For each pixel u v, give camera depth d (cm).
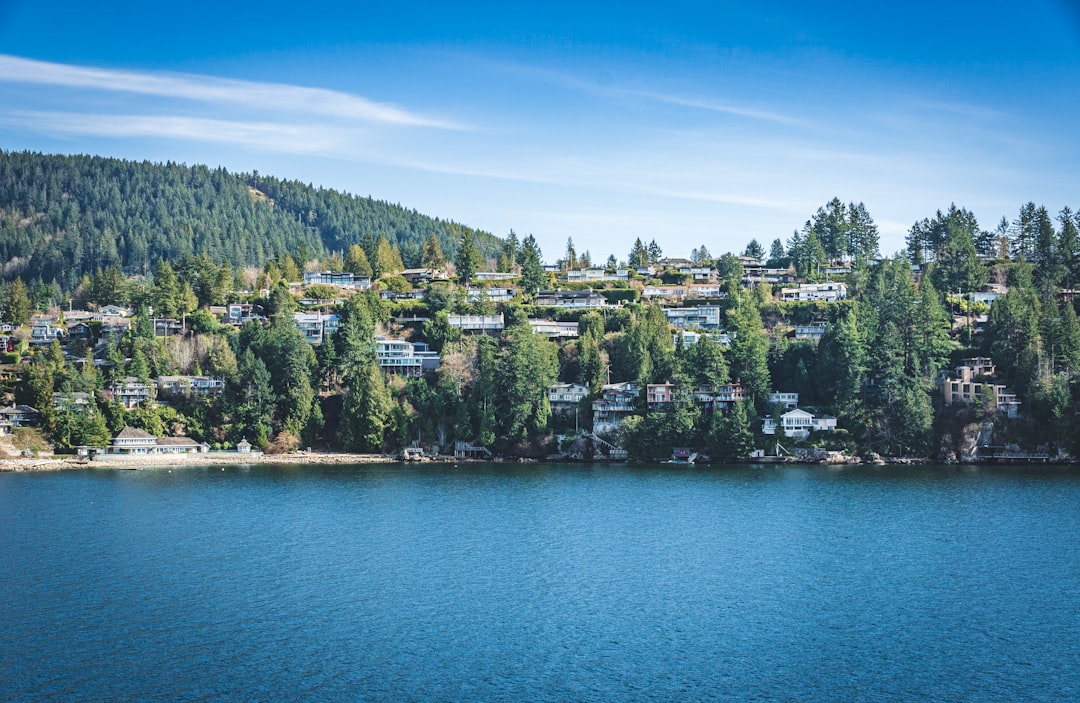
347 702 9244
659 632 11162
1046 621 11481
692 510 18000
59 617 11469
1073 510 17738
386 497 19312
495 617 11650
